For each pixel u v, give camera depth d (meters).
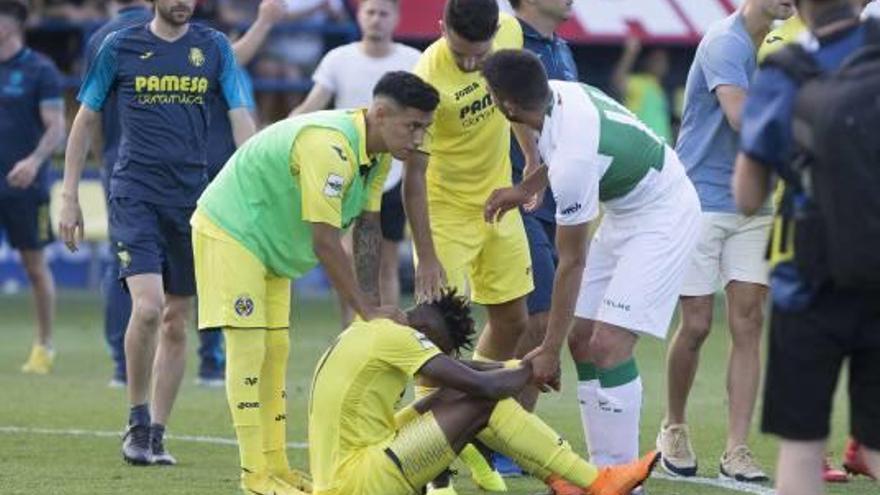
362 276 39.19
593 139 26.62
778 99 20.22
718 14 74.75
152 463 32.34
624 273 27.97
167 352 32.88
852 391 20.91
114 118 40.38
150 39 33.16
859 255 19.48
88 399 42.56
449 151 31.64
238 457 33.47
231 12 68.69
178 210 32.94
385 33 45.34
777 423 20.56
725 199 31.81
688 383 31.89
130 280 32.56
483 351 33.00
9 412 39.94
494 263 32.00
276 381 28.80
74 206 33.44
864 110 19.55
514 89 26.39
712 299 31.95
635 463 26.48
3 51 48.31
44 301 49.19
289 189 27.39
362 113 27.11
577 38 73.94
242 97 33.81
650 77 73.50
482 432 26.23
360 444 25.92
